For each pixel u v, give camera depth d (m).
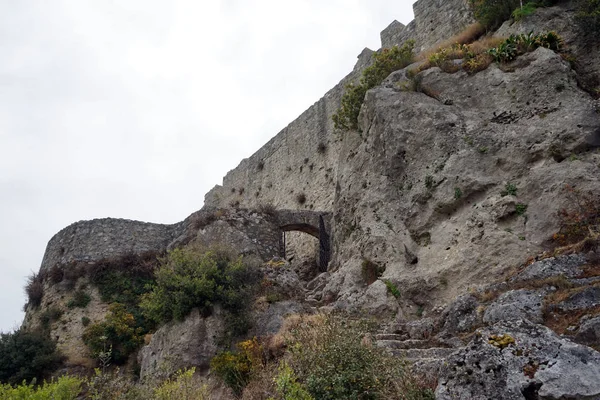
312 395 6.96
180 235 21.97
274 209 22.28
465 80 14.28
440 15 21.95
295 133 30.08
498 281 9.95
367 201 14.66
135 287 20.25
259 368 10.27
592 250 8.79
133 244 22.19
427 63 15.87
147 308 14.98
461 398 5.76
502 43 14.07
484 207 11.62
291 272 15.34
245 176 34.28
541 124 11.92
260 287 14.30
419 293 11.58
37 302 21.27
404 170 14.09
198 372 12.41
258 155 33.50
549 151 11.32
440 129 13.65
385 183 14.45
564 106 11.86
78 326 19.09
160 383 11.35
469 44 16.12
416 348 9.08
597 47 12.92
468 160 12.61
